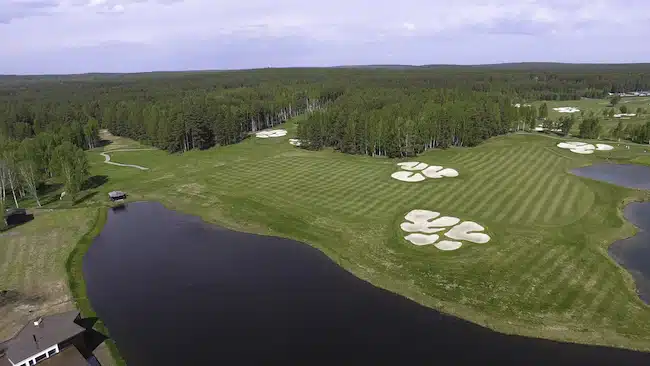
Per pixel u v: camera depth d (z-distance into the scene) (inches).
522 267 2036.2
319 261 2241.6
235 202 3139.8
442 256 2172.7
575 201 2839.6
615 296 1779.0
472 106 5231.3
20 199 3563.0
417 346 1529.3
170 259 2333.9
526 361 1438.2
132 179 4003.4
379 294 1897.1
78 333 1501.0
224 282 2052.2
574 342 1530.5
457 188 3179.1
